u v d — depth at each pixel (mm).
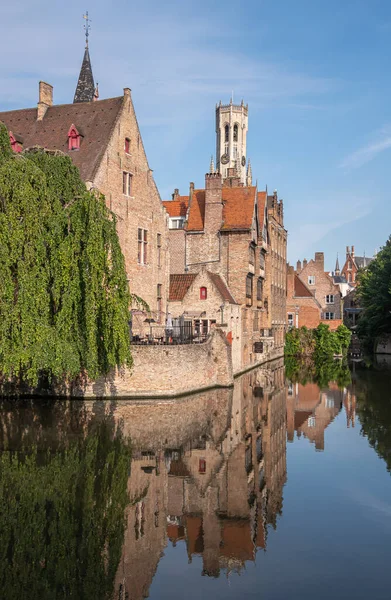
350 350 77000
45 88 38531
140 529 12570
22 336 19875
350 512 13906
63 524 12484
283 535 12555
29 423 22109
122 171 35562
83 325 23000
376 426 24344
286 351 71688
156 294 39625
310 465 18031
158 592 9977
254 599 9727
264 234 53781
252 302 49031
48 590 9820
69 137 35094
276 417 26188
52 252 21594
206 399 30359
